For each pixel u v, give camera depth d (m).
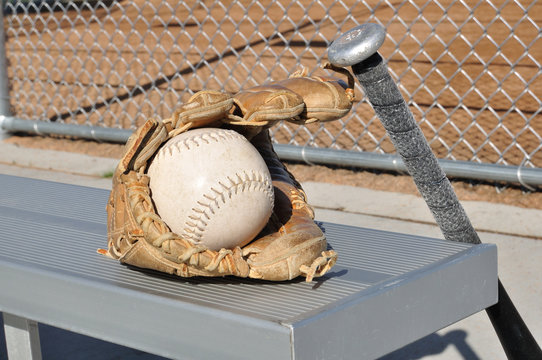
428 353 2.54
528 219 3.58
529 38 7.85
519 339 1.69
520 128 4.82
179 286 1.49
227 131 1.49
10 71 7.64
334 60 1.46
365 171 4.32
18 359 1.92
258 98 1.53
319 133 4.96
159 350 1.44
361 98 5.50
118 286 1.48
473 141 4.63
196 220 1.42
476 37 8.08
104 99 6.29
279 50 7.64
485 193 3.90
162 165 1.45
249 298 1.42
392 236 1.83
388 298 1.45
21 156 5.08
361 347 1.40
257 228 1.47
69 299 1.55
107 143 5.21
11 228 1.97
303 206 1.62
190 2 12.37
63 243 1.82
